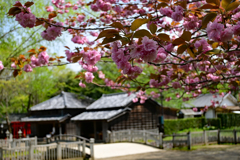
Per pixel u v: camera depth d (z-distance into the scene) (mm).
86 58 2543
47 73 22531
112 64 21984
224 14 2137
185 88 5672
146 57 1738
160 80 4277
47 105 23297
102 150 12508
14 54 11070
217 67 4109
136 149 12805
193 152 11562
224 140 14305
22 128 25266
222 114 25328
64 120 20906
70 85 30344
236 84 4953
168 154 11219
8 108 22938
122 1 4738
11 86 19766
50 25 2797
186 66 4250
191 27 2752
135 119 18953
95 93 30250
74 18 5195
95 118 17750
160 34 2027
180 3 2473
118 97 21078
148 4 4164
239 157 9797
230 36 1902
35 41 11195
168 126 21469
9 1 10055
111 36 1850
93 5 4523
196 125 24719
